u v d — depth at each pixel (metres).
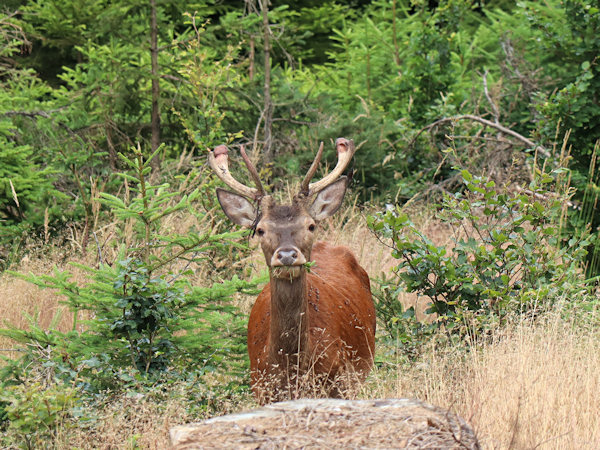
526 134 19.55
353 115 21.52
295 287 7.63
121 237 12.64
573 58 14.65
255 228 7.95
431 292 10.52
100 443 7.54
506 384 7.49
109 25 18.09
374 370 9.32
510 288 10.20
